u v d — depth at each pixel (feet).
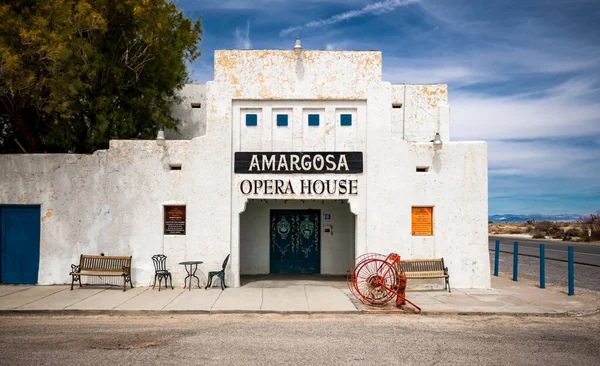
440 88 53.11
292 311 34.83
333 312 34.83
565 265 67.82
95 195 43.98
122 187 43.88
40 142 54.39
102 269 42.47
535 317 34.06
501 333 29.35
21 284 44.11
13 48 40.65
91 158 44.11
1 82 41.50
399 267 38.75
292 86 44.06
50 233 43.96
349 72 44.21
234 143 44.14
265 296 39.86
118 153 43.98
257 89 44.04
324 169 43.73
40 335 28.35
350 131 44.24
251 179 43.80
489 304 37.17
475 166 44.11
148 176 43.91
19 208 44.57
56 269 43.91
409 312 34.86
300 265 53.88
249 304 36.76
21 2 43.37
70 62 44.01
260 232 53.83
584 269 62.69
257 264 53.57
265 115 44.16
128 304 36.22
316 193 43.70
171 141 43.91
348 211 53.78
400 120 52.70
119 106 54.29
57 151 56.03
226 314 34.58
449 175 43.98
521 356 24.48
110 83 52.29
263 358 23.81
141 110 55.21
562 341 27.53
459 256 43.83
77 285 43.70
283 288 43.83
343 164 43.80
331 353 24.77
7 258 44.39
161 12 53.62
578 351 25.46
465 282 43.78
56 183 44.11
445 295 40.78
